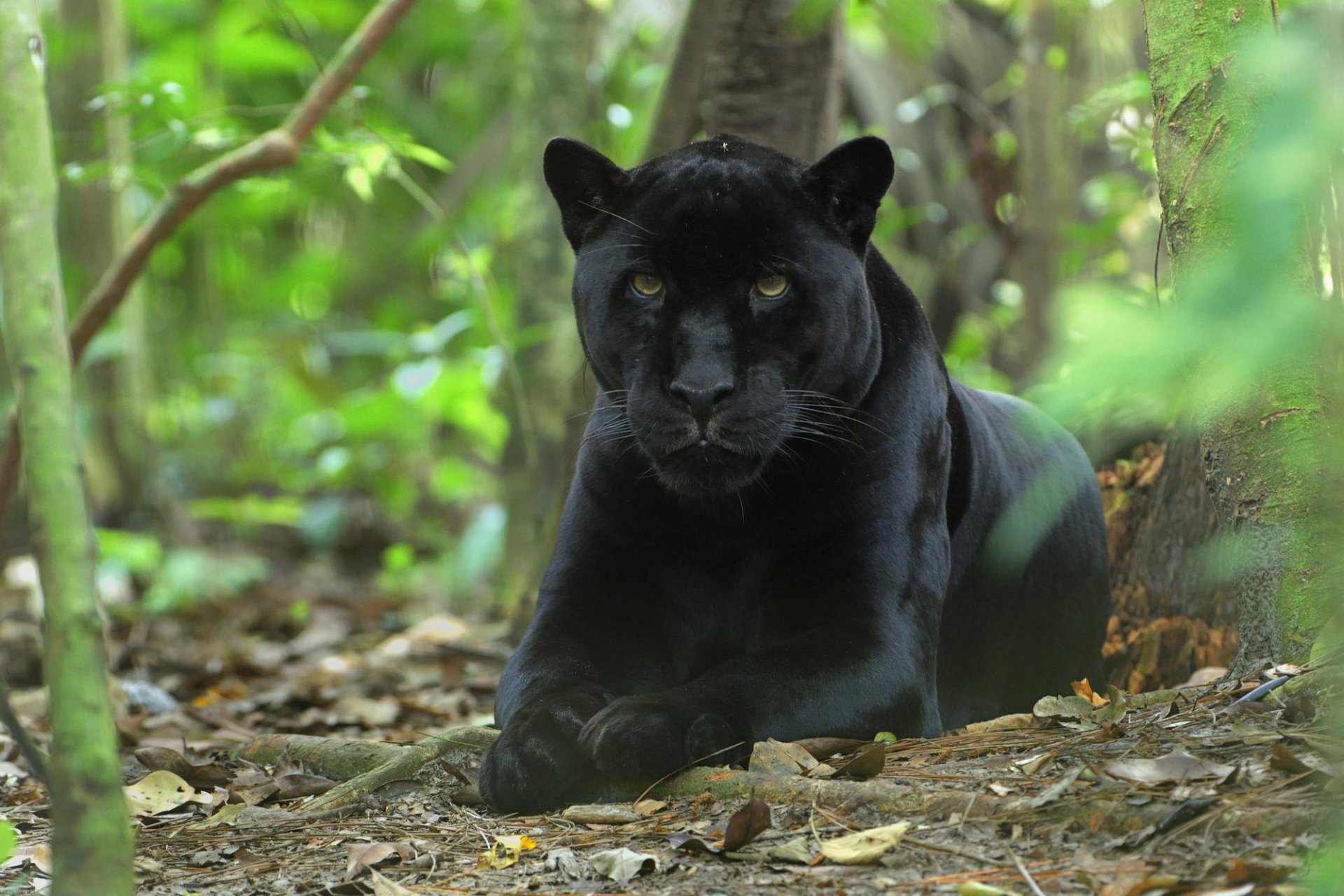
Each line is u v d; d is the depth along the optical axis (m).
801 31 7.25
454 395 15.96
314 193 22.16
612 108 11.66
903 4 8.99
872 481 5.73
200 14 20.03
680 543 5.82
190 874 4.31
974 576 6.63
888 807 4.12
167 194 9.06
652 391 5.36
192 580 14.68
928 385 6.17
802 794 4.32
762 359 5.35
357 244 23.62
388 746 6.01
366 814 5.10
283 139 7.93
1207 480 5.17
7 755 7.02
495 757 4.88
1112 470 8.51
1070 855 3.55
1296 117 1.68
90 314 8.20
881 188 5.65
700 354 5.27
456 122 23.59
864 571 5.66
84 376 15.86
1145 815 3.64
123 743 7.59
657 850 4.08
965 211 17.06
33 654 10.94
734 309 5.37
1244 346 1.67
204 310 22.05
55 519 2.81
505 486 13.16
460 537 20.22
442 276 22.58
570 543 5.96
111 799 2.78
